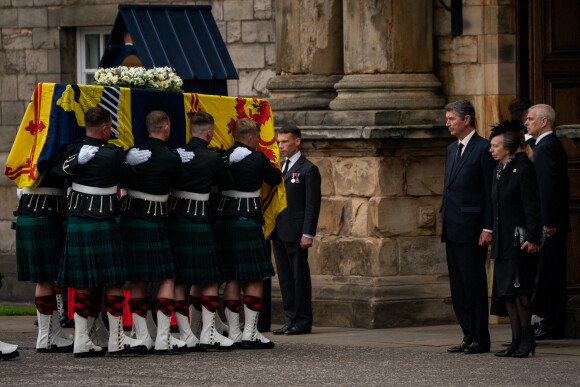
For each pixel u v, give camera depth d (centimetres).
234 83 2742
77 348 1770
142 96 1859
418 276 2327
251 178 1900
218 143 1975
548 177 1998
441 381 1542
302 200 2147
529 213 1762
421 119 2323
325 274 2369
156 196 1795
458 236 1834
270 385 1510
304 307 2158
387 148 2297
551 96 2384
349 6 2369
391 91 2338
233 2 2738
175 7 2303
